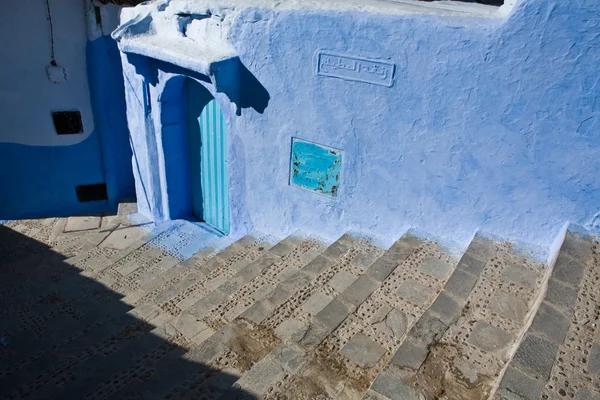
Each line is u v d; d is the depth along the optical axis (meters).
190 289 5.11
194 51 5.31
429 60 3.96
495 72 3.71
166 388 3.20
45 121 8.12
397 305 3.59
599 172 3.59
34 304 5.50
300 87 4.88
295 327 3.67
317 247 5.25
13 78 7.64
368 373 3.02
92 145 8.59
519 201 4.00
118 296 5.59
